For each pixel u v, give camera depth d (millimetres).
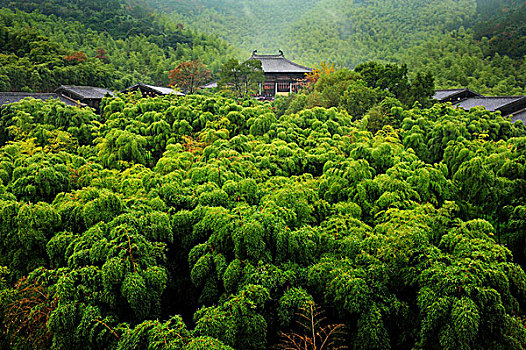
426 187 9477
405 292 6492
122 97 23047
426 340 5652
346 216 8312
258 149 13203
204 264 6914
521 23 77688
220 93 32188
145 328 5430
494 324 5414
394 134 16234
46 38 48844
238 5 170125
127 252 6449
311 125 16203
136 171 11266
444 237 7168
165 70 61062
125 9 100875
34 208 7492
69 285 6047
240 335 5922
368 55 98375
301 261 7074
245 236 6773
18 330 6109
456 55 70188
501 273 5805
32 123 19500
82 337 5758
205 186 8875
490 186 10047
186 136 15445
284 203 8234
